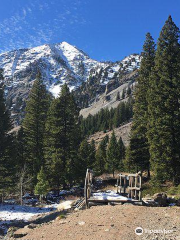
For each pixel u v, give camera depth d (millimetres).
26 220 17906
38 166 36969
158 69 25875
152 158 24156
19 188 29750
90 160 43438
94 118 144250
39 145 38938
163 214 8961
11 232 10750
